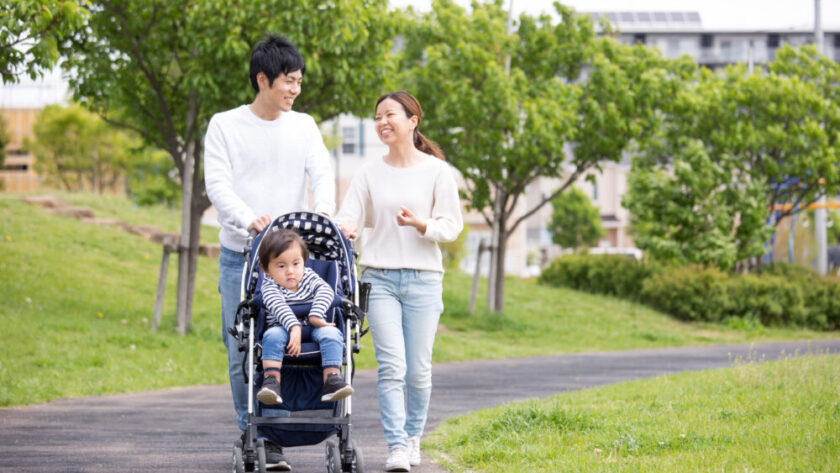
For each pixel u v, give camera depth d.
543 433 7.14
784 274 27.69
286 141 6.25
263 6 14.38
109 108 15.41
